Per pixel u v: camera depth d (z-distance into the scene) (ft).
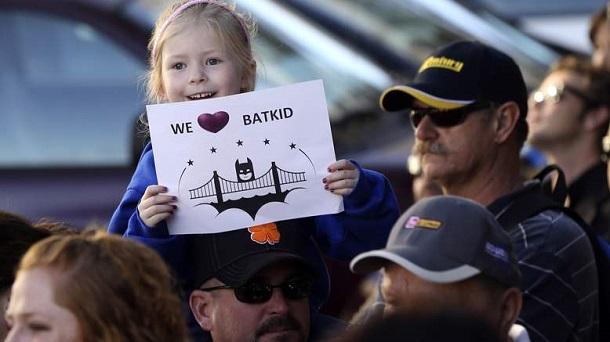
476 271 38.24
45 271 35.76
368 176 45.27
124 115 77.41
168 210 43.93
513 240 47.11
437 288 38.29
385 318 29.40
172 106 44.14
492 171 50.16
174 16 46.01
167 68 45.80
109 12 78.13
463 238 38.52
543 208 47.80
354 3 87.30
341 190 44.01
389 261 38.99
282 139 44.24
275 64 78.69
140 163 46.42
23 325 35.91
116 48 77.71
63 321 35.47
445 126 50.03
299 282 45.01
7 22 78.59
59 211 75.72
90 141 77.20
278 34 80.38
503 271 38.60
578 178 66.39
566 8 135.33
